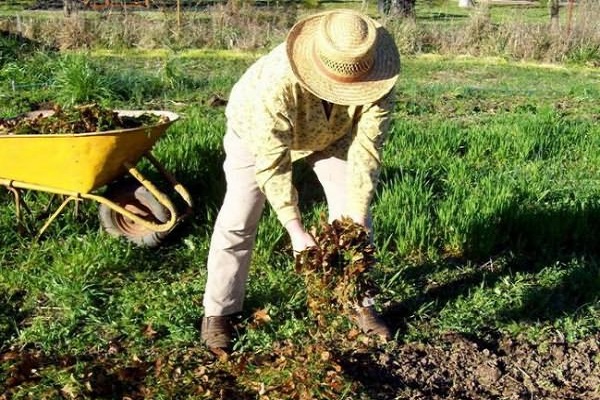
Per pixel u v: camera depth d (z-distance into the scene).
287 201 3.16
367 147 3.30
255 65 3.40
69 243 4.63
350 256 3.15
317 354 3.46
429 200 5.26
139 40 14.14
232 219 3.55
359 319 3.82
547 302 4.21
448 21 18.95
